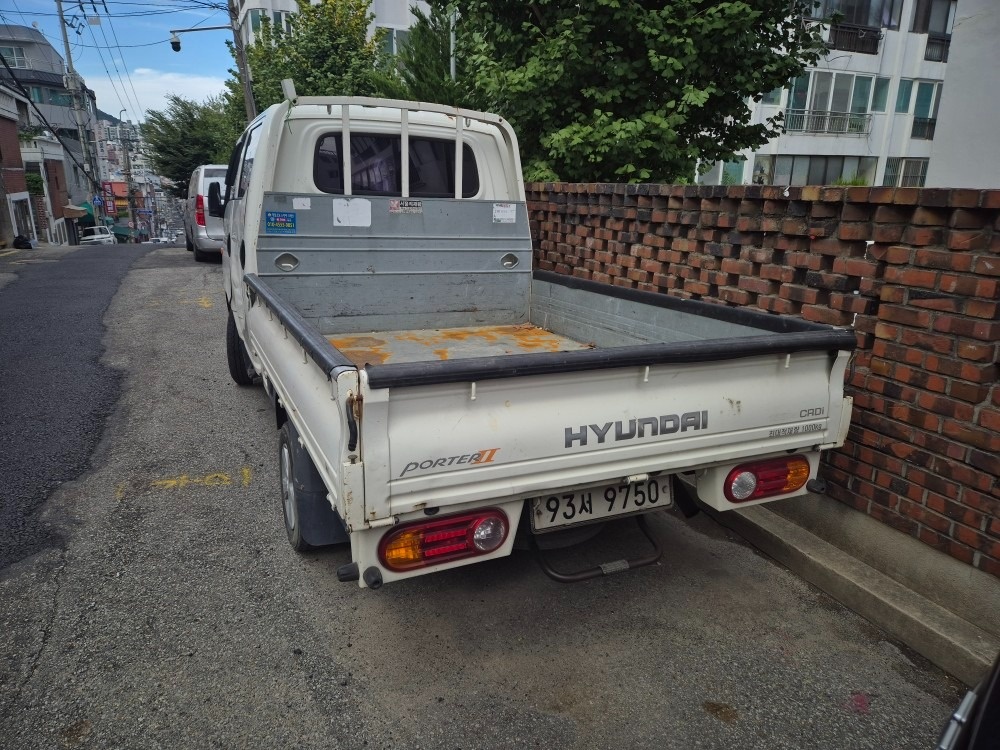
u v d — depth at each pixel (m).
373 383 2.04
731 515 3.85
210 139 35.41
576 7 6.38
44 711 2.43
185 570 3.32
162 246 20.12
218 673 2.64
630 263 5.21
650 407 2.55
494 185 4.90
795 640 2.94
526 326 5.07
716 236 4.35
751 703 2.57
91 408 5.54
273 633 2.89
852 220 3.33
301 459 3.04
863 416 3.29
